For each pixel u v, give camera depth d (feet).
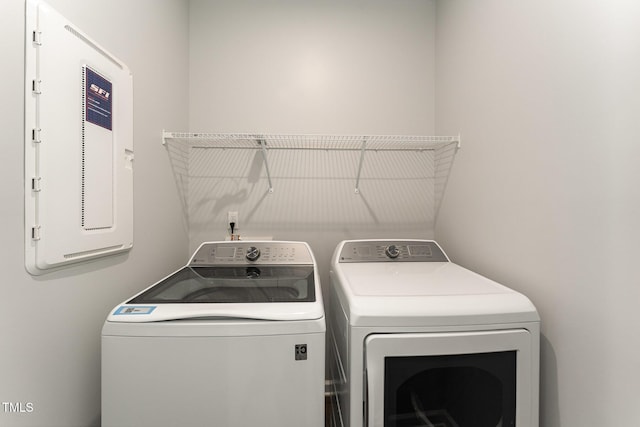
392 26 6.50
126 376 2.79
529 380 3.06
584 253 2.87
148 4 4.58
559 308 3.17
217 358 2.83
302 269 4.75
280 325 2.88
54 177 2.70
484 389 3.15
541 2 3.42
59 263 2.78
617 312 2.56
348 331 3.10
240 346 2.84
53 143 2.69
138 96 4.30
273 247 5.12
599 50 2.71
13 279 2.37
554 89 3.23
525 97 3.70
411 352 2.91
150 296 3.39
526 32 3.67
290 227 6.46
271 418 2.88
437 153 6.48
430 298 3.12
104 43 3.50
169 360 2.81
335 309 4.52
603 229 2.68
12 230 2.36
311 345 2.91
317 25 6.40
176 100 5.65
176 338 2.81
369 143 6.50
